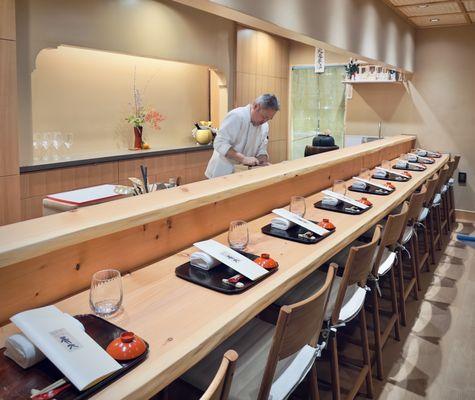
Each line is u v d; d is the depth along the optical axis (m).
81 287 1.49
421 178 3.88
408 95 6.05
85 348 1.05
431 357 2.64
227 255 1.64
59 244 1.25
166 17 4.62
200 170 5.31
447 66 5.77
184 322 1.27
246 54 5.98
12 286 1.27
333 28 3.28
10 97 3.03
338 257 2.48
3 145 3.03
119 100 4.79
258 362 1.52
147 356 1.10
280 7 2.54
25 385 0.98
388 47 4.68
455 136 5.86
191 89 5.84
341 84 6.91
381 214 2.64
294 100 7.32
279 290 1.54
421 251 4.45
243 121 3.39
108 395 0.95
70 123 4.30
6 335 1.19
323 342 1.74
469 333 2.91
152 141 5.29
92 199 1.84
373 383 2.40
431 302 3.37
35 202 3.47
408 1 4.30
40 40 3.48
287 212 2.23
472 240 4.84
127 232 1.63
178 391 1.47
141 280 1.57
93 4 3.84
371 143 4.60
